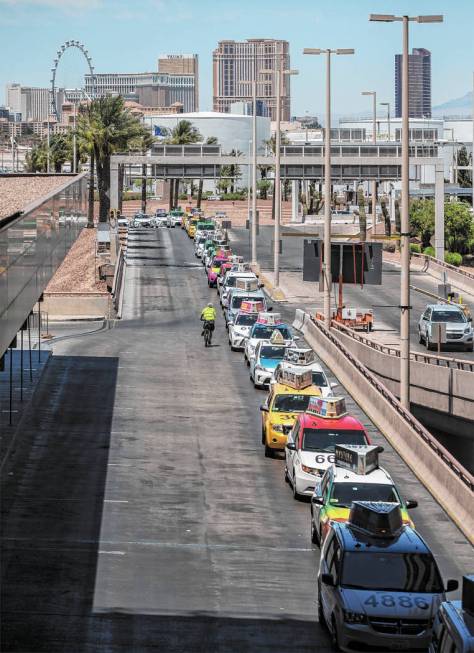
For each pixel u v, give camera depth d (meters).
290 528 36.53
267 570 32.28
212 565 32.59
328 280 78.19
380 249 89.31
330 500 33.09
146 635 26.80
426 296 112.88
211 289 112.44
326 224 78.56
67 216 59.69
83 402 57.03
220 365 69.44
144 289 111.75
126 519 37.09
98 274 111.38
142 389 60.91
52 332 83.75
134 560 32.84
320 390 48.31
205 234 158.62
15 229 33.28
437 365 65.75
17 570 31.64
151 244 169.25
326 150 79.25
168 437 49.72
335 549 27.14
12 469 43.53
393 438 50.03
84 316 91.38
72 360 70.12
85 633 26.83
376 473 34.47
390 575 26.05
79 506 38.56
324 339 73.69
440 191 141.12
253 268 129.12
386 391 53.91
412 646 24.78
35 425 51.44
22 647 25.73
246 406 57.00
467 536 36.25
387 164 144.75
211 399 58.62
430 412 64.19
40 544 34.16
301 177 146.62
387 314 99.69
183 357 72.38
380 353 69.75
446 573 32.16
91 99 175.25
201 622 27.81
